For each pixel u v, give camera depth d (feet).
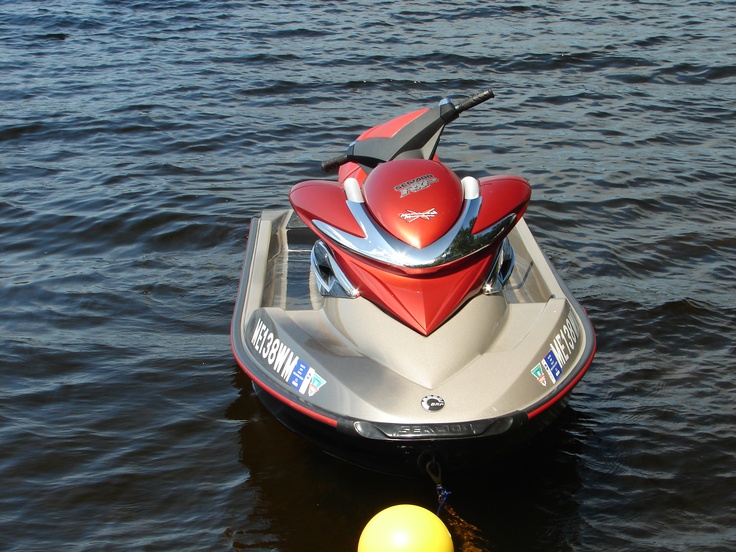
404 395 11.03
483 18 48.70
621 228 22.15
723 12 49.88
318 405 11.39
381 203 12.42
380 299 12.04
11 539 11.31
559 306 13.08
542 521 11.63
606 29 45.88
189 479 12.53
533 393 11.43
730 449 13.14
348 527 11.49
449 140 29.68
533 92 35.19
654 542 11.21
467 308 12.17
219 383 15.19
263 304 14.65
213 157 27.81
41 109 32.45
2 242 21.47
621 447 13.26
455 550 11.09
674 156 27.73
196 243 21.45
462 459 11.25
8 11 49.65
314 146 28.99
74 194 24.52
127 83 36.04
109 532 11.46
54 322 17.40
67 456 13.07
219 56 40.47
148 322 17.48
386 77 37.29
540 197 24.22
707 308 17.72
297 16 49.32
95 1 52.80
